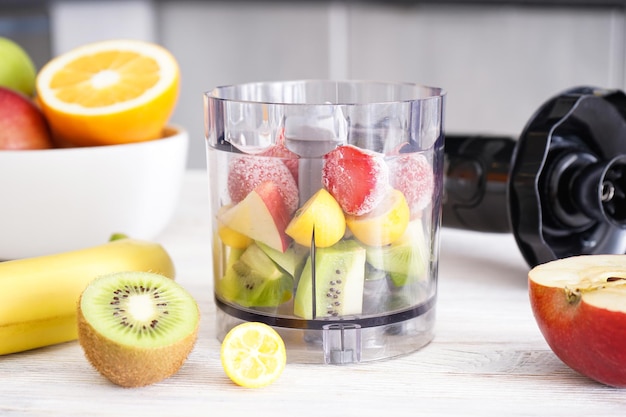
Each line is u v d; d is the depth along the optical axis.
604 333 0.57
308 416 0.56
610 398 0.58
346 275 0.63
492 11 2.03
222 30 2.29
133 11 2.26
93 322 0.59
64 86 0.89
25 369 0.64
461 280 0.84
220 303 0.68
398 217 0.63
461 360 0.65
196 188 1.21
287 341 0.64
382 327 0.65
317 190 0.62
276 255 0.63
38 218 0.85
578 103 0.78
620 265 0.64
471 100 2.11
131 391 0.60
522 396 0.59
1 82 0.98
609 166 0.78
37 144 0.87
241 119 0.63
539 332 0.71
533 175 0.77
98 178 0.85
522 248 0.81
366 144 0.61
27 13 2.00
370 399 0.58
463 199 0.90
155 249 0.75
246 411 0.56
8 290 0.65
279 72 2.28
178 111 2.35
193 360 0.65
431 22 2.09
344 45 2.20
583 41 1.99
